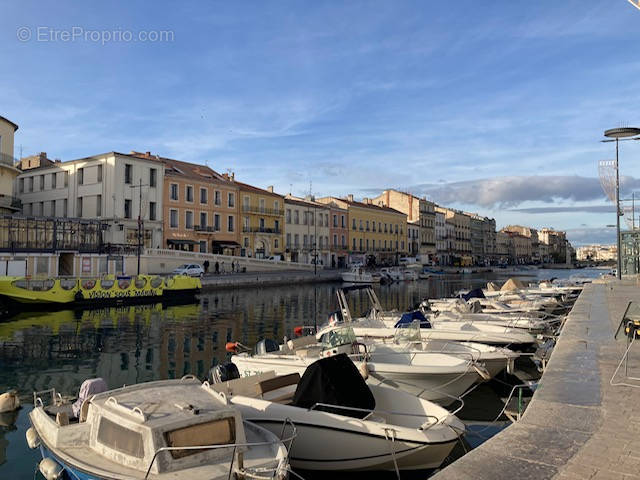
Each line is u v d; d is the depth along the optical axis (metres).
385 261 94.19
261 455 6.60
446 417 8.00
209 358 17.39
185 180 57.97
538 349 15.27
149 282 36.03
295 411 7.95
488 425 10.41
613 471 5.11
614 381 8.72
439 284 65.50
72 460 6.50
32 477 7.96
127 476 6.00
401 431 7.39
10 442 9.38
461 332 15.58
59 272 41.66
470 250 133.25
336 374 8.37
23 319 27.02
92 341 20.58
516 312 21.61
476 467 5.22
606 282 36.31
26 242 38.84
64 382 14.15
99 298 33.06
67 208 55.25
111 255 43.69
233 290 48.16
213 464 6.25
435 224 114.81
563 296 30.08
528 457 5.48
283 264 63.75
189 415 6.39
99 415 6.79
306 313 31.03
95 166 52.66
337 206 85.06
